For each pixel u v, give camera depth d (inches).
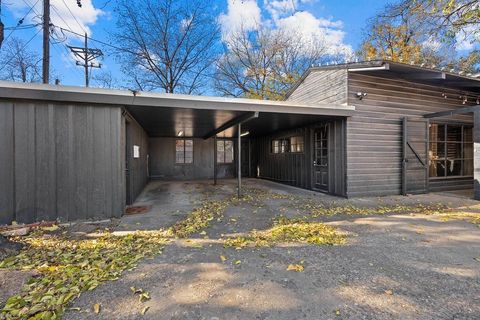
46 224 169.2
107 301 80.9
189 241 138.3
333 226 165.5
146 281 93.9
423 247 127.4
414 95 307.4
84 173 184.1
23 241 138.4
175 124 339.3
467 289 87.4
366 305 78.4
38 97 168.6
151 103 200.4
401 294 84.4
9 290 84.7
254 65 769.6
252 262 110.5
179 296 84.0
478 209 216.5
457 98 334.3
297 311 75.7
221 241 138.4
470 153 348.2
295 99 406.9
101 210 188.1
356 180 277.9
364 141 281.9
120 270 102.0
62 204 179.5
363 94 279.3
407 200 260.7
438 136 328.8
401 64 258.5
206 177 535.2
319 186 324.2
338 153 287.0
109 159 189.6
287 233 151.1
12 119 169.6
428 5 277.1
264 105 239.5
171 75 717.3
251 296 83.9
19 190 171.2
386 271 101.1
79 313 74.7
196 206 239.0
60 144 179.2
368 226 165.3
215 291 87.1
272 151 469.4
